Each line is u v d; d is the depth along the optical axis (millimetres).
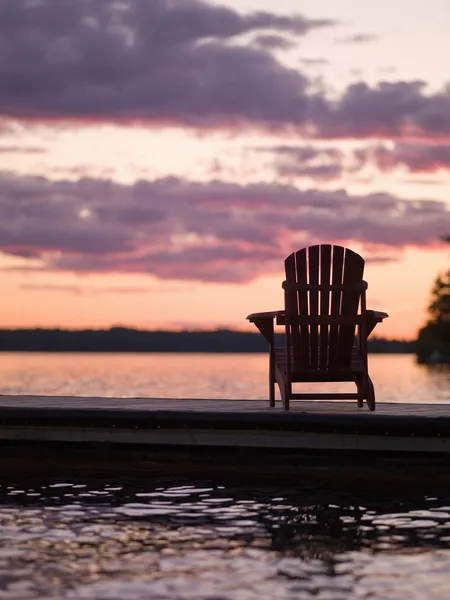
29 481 5375
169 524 4105
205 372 74750
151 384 45031
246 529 4000
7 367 86250
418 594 2918
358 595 2902
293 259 6203
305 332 6195
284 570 3250
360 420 5594
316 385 35188
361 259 6180
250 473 5719
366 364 6215
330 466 5699
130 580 3094
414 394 32531
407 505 4609
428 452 5605
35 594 2900
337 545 3684
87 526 4055
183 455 5902
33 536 3842
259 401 7199
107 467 5914
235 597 2871
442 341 109375
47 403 6727
